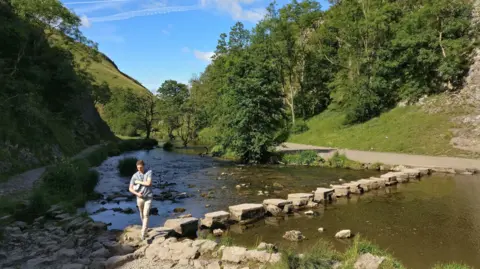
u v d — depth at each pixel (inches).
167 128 3029.0
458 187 672.4
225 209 527.8
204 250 314.8
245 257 291.6
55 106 1520.7
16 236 362.6
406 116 1517.0
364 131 1576.0
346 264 263.7
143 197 359.6
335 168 970.1
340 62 2165.4
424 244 370.6
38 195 478.6
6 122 863.1
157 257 303.4
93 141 1811.0
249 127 1123.9
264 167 1021.2
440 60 1512.1
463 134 1212.5
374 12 1791.3
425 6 1558.8
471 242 375.2
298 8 2087.8
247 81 1125.7
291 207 510.0
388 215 484.4
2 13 1306.6
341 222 454.3
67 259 304.3
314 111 2368.4
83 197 578.6
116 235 386.6
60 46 1592.0
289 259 270.7
